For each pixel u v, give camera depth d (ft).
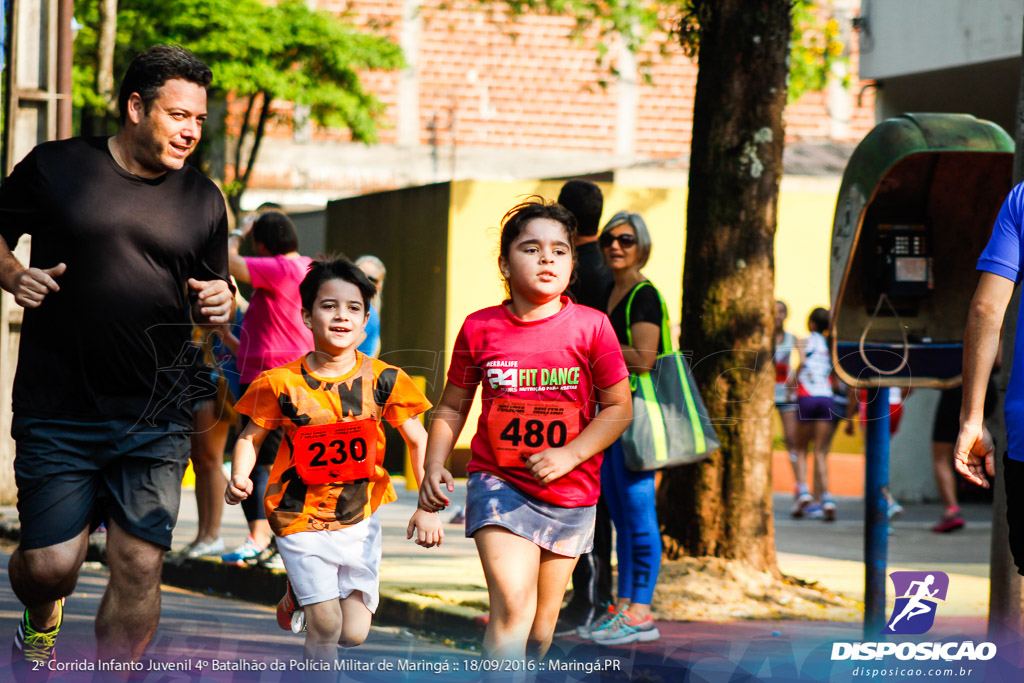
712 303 40.34
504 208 84.43
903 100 70.13
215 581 44.29
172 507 24.11
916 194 34.58
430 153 177.58
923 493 78.48
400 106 177.17
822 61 99.76
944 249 34.83
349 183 175.01
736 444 40.52
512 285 24.57
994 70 63.46
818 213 92.17
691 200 41.39
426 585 40.73
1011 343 27.50
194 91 23.47
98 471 23.75
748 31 40.73
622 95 182.19
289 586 27.30
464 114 179.01
